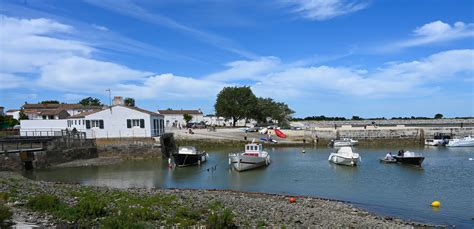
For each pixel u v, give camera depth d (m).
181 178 34.84
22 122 57.62
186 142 76.50
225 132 88.69
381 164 44.78
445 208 22.77
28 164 40.62
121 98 59.00
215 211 18.05
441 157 52.62
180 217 16.09
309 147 74.88
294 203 23.14
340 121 140.88
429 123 127.38
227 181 33.19
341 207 22.27
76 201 18.94
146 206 18.17
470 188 29.09
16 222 13.38
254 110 116.56
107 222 13.34
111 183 31.88
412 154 44.91
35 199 16.77
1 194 18.98
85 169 40.75
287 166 43.25
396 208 22.81
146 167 42.53
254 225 15.81
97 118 53.19
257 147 44.28
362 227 17.16
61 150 44.47
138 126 53.06
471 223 19.44
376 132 88.44
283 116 128.62
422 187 29.67
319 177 35.19
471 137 75.44
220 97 115.94
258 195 26.08
